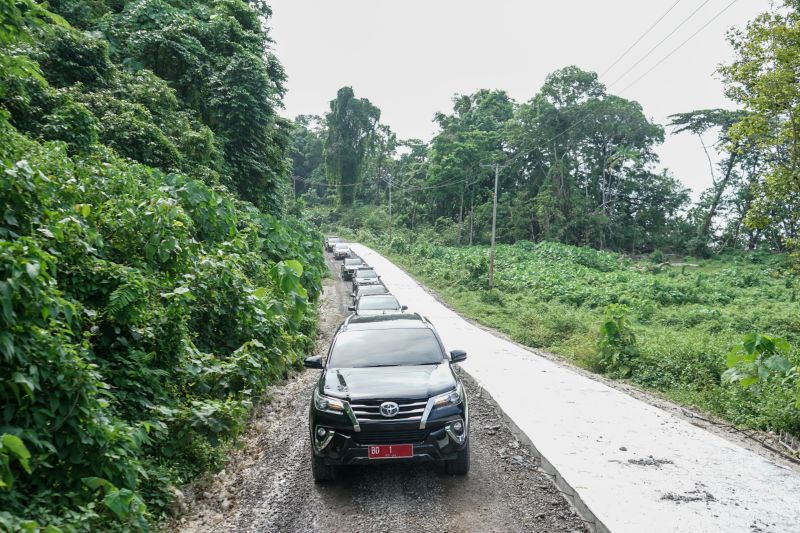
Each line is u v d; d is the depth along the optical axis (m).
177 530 4.15
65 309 3.88
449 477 5.20
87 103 13.10
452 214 72.25
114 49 18.72
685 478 4.99
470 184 68.00
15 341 3.44
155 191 9.52
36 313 3.62
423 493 4.84
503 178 68.25
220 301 7.89
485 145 68.62
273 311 9.26
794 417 6.78
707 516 4.20
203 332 7.61
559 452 5.65
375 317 7.22
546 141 60.91
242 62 21.62
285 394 8.48
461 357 6.19
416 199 74.56
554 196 60.25
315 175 106.00
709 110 60.78
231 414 5.55
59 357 3.66
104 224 6.60
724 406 7.88
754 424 7.09
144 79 16.17
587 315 19.34
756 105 15.34
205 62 21.27
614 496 4.55
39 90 10.27
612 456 5.56
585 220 58.38
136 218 6.71
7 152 5.76
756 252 53.69
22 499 3.45
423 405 4.88
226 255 8.48
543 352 13.84
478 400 8.21
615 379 10.48
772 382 8.02
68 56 13.77
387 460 4.74
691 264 53.62
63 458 3.63
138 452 4.40
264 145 22.88
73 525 3.31
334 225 84.19
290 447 6.10
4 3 4.96
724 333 15.67
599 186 64.12
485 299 24.14
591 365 11.42
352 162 87.56
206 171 15.74
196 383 6.27
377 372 5.50
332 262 46.03
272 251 15.25
